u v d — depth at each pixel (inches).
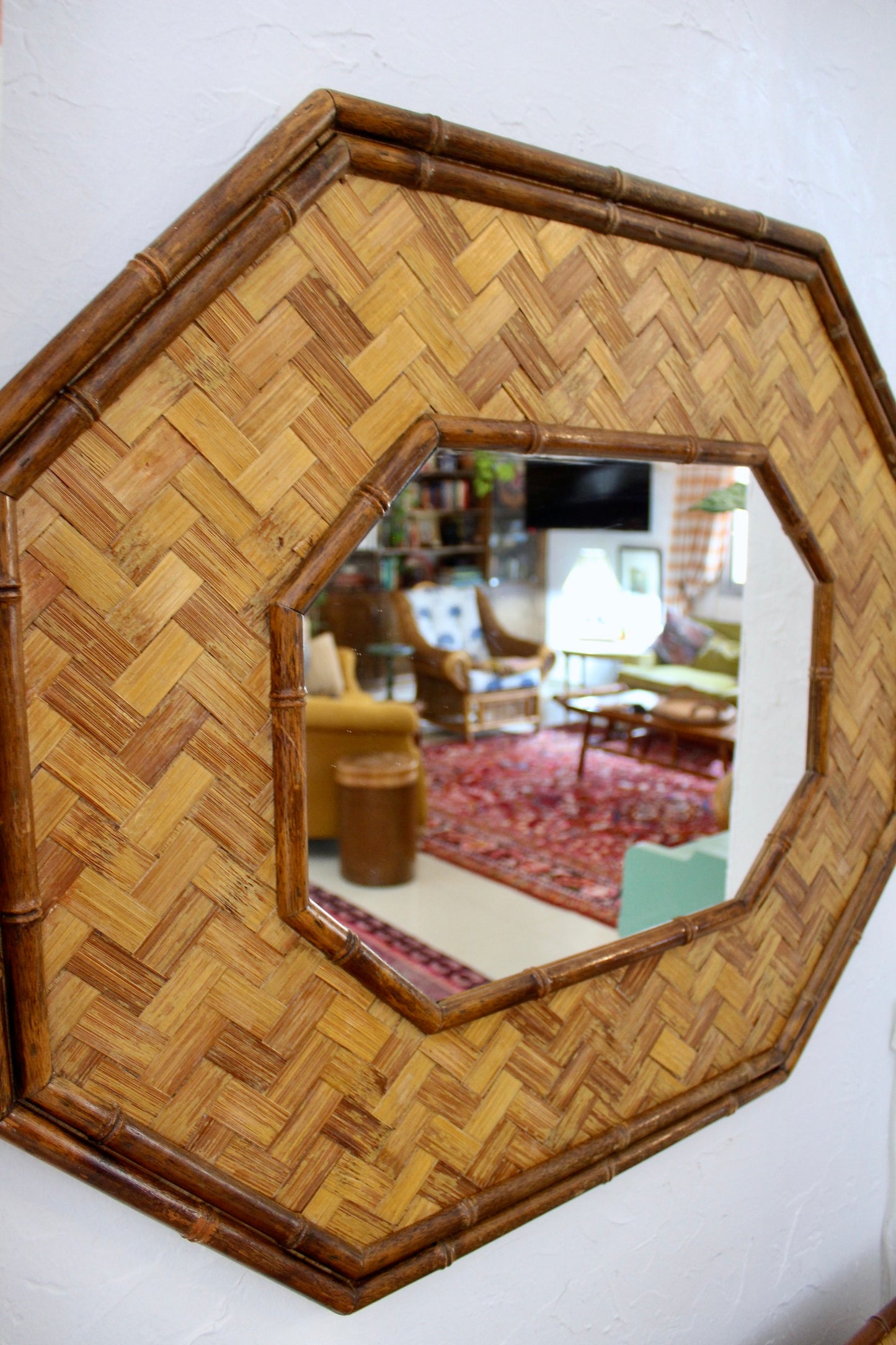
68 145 27.9
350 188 32.1
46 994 28.5
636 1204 48.6
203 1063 32.3
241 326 30.5
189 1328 34.0
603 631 124.6
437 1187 38.6
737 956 49.5
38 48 27.0
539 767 149.3
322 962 34.4
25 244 27.5
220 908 32.1
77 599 28.5
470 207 35.0
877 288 55.7
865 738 55.3
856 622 53.6
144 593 29.6
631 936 44.6
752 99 46.5
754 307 45.1
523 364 37.2
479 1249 41.8
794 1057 52.7
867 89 52.4
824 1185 61.1
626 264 39.9
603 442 39.4
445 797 137.1
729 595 105.6
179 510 30.0
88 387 27.0
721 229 42.5
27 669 27.9
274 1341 36.1
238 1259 32.8
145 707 30.0
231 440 30.7
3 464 26.1
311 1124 34.9
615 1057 44.2
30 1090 28.1
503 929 91.8
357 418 33.3
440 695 166.6
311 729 104.9
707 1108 48.8
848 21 50.6
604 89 40.4
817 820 53.1
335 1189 35.8
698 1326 54.1
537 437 37.3
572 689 151.4
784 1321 60.3
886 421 52.2
